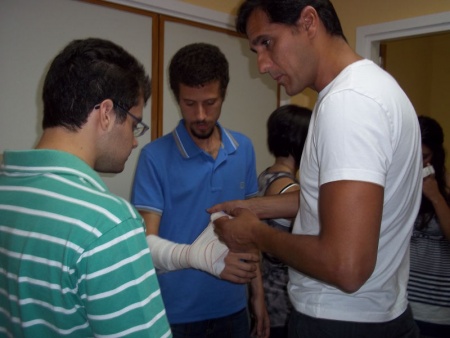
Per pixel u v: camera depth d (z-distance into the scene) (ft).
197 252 3.57
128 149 2.55
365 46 8.37
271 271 4.70
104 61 2.31
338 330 2.62
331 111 2.30
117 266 2.00
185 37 7.19
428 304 4.56
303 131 4.50
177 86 4.00
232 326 4.38
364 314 2.61
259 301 4.62
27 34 5.46
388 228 2.61
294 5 2.54
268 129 4.82
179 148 4.15
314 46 2.63
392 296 2.76
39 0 5.52
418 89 12.84
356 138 2.19
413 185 2.70
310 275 2.35
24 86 5.51
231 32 7.90
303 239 2.40
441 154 4.93
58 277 1.98
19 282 2.06
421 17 7.54
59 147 2.28
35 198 2.10
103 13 6.14
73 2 5.82
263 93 8.68
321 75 2.70
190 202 4.14
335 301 2.64
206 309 4.19
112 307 1.99
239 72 8.17
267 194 4.43
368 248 2.14
